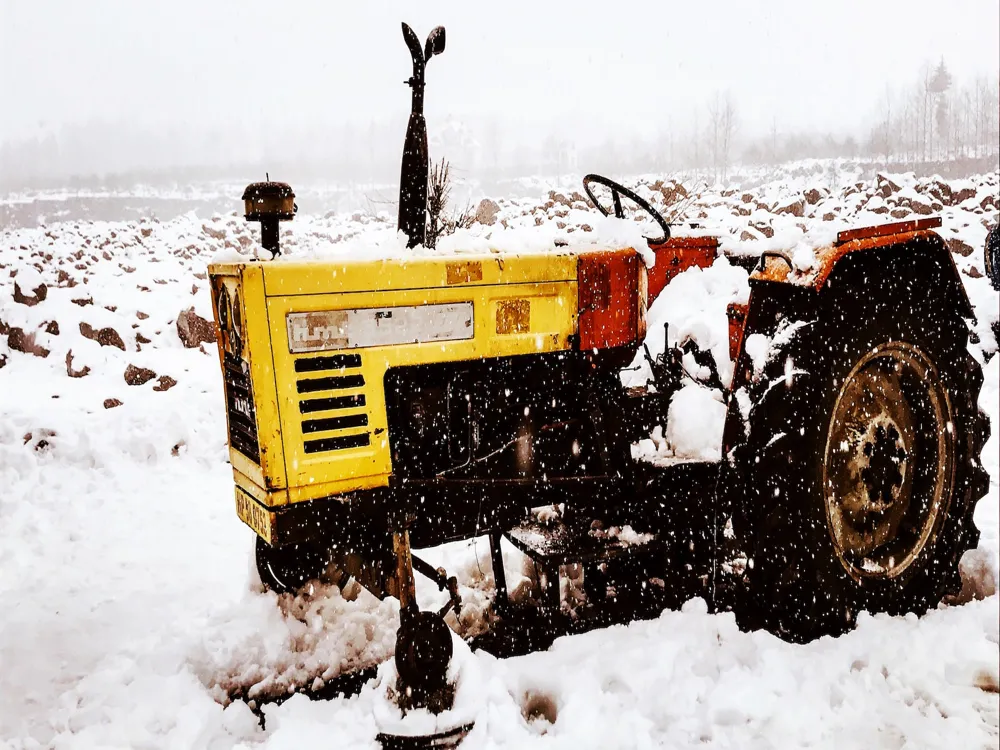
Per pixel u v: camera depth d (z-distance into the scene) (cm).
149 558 386
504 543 362
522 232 311
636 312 279
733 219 854
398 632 228
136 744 232
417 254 245
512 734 220
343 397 232
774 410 248
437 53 266
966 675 242
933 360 278
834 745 214
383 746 217
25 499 472
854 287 256
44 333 710
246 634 285
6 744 236
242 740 231
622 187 285
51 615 325
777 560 252
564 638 263
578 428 281
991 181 1402
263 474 225
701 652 250
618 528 277
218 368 664
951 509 282
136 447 531
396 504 238
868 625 263
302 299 223
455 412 257
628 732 221
